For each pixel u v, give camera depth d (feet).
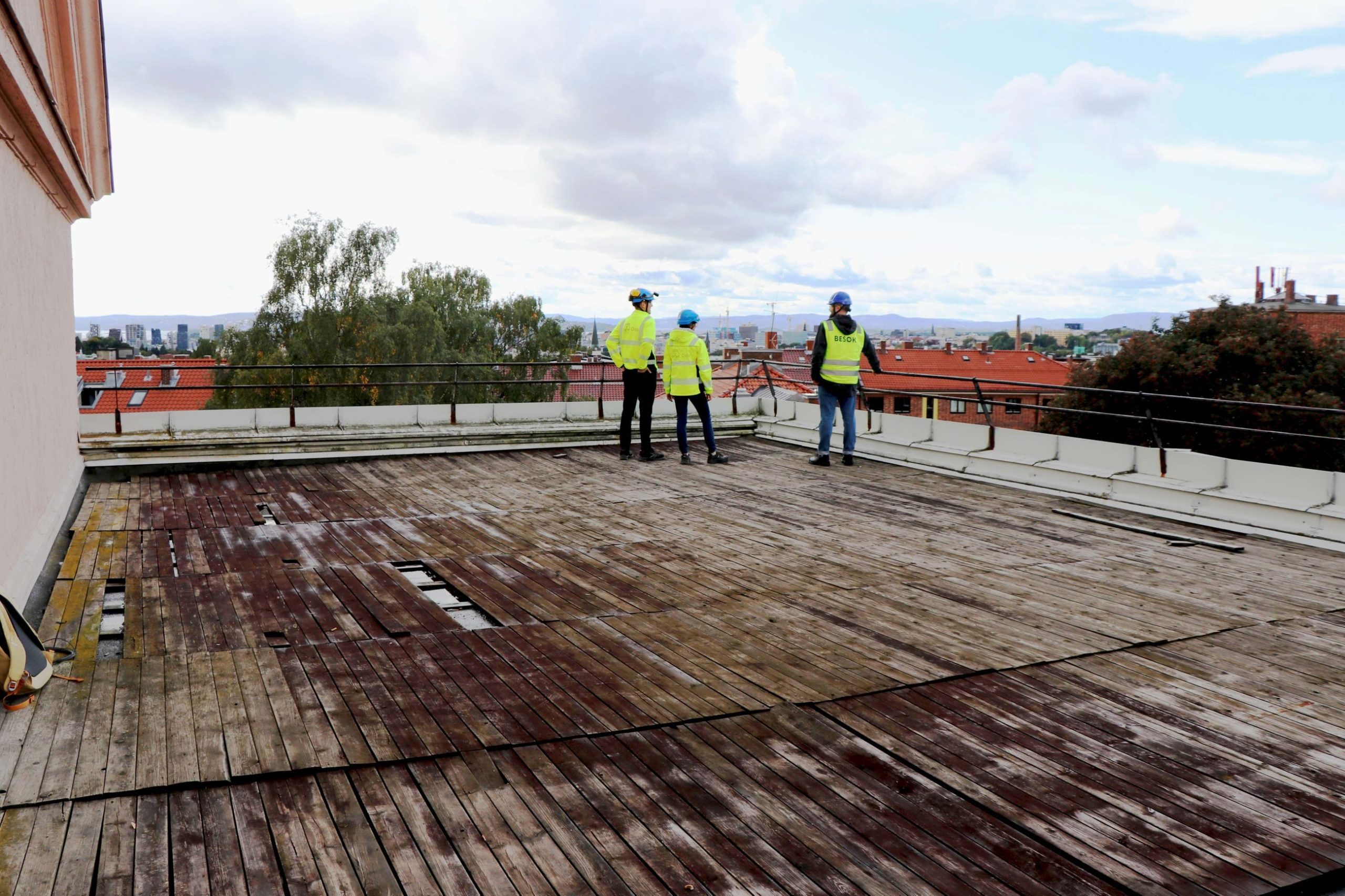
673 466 38.24
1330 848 10.85
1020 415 153.69
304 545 24.79
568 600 20.16
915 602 20.16
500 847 10.48
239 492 32.07
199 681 15.10
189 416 37.76
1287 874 10.32
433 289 156.46
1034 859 10.55
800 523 28.02
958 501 31.19
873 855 10.55
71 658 16.05
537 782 12.01
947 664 16.47
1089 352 279.49
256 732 13.23
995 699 15.01
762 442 44.80
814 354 37.37
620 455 40.24
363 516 28.63
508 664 16.19
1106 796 11.97
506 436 42.04
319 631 17.78
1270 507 26.05
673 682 15.51
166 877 9.71
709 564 23.35
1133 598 20.49
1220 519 27.30
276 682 15.16
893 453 38.83
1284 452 81.92
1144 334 96.43
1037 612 19.47
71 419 32.22
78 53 25.23
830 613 19.35
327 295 138.62
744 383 65.41
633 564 23.31
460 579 21.77
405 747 12.84
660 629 18.28
